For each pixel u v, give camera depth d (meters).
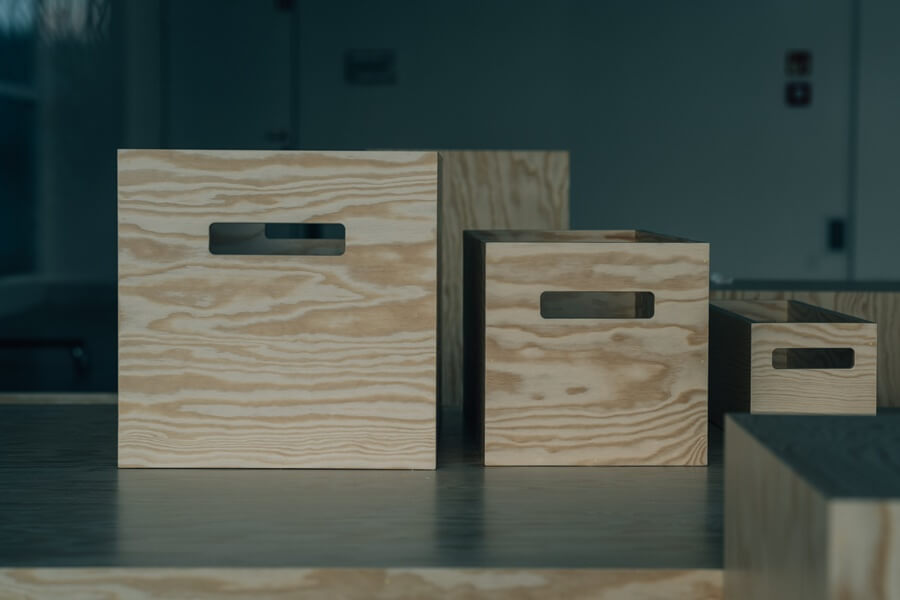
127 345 1.43
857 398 1.57
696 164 5.22
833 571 0.74
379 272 1.42
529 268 1.45
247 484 1.37
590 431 1.46
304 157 1.41
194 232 1.42
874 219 5.21
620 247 1.45
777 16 5.16
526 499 1.30
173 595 1.05
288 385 1.43
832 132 5.19
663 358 1.46
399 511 1.25
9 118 5.60
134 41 5.38
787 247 5.24
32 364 5.29
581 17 5.17
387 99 5.20
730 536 1.04
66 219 5.65
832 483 0.79
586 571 1.05
